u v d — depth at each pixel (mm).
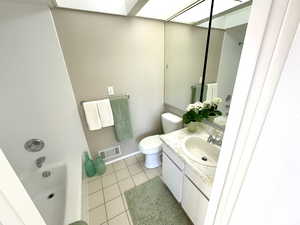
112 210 1551
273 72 320
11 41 1302
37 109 1582
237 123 423
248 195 445
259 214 431
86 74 1737
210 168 1051
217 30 1287
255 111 372
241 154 433
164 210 1524
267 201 397
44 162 1754
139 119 2346
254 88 364
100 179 1979
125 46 1838
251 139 396
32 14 1305
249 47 355
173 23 1826
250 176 422
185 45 1724
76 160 1837
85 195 1636
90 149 2129
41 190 1679
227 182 509
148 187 1817
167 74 2205
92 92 1847
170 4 1575
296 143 306
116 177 2010
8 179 354
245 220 484
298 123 295
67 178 1564
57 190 1704
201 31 1466
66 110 1726
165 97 2404
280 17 285
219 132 1387
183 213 1482
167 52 2084
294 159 316
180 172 1294
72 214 1172
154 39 2002
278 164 348
